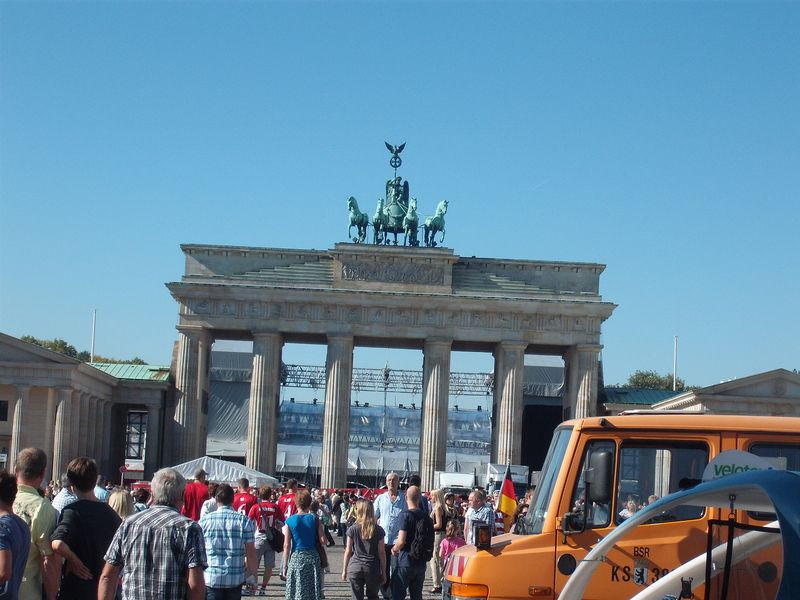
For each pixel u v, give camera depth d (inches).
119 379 6732.3
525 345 6604.3
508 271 6732.3
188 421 6535.4
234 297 6574.8
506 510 2159.2
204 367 6688.0
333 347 6579.7
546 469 1293.1
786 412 5723.4
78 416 6131.9
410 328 6604.3
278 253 6683.1
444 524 2304.4
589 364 6609.3
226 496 1517.0
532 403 7657.5
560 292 6643.7
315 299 6579.7
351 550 1756.9
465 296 6584.6
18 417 5880.9
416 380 7490.2
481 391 7347.4
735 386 5723.4
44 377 5905.5
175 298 6589.6
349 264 6638.8
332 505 4719.5
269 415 6550.2
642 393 7263.8
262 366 6550.2
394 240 6899.6
